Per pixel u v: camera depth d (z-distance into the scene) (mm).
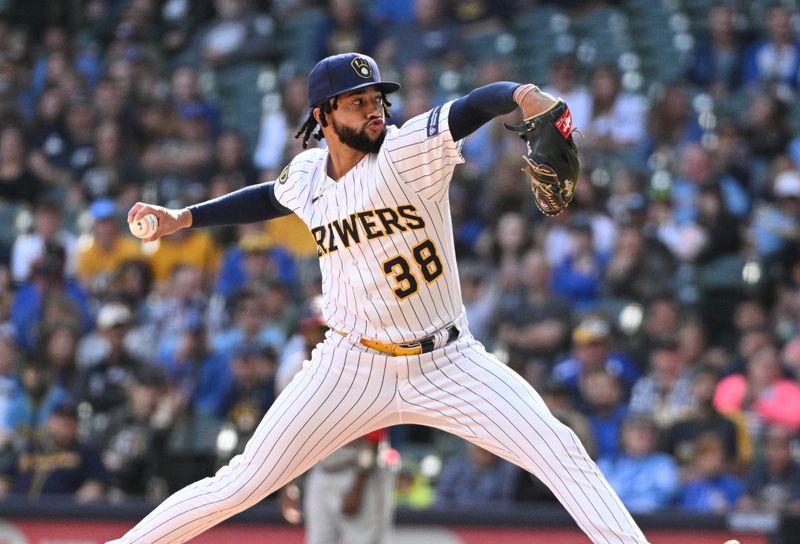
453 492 28578
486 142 42688
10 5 59312
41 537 27297
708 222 38531
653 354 33344
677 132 43312
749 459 30516
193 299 37531
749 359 32938
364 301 15531
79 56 55719
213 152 44906
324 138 15969
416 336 15477
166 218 16609
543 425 15219
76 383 35406
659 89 45562
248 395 32594
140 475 31891
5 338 34969
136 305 39219
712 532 25047
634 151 43344
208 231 40906
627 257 36781
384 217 15102
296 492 24125
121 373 35531
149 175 45594
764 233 38094
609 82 44406
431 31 49938
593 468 15172
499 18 52562
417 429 34812
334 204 15492
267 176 43844
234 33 54625
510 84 14133
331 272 15836
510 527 25750
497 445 15500
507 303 35594
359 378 15719
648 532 25312
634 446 29766
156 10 57969
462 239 38875
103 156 46344
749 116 42906
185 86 49688
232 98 52719
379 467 24000
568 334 34719
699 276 38062
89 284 40062
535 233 38375
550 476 15219
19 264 41625
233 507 16172
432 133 14555
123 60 52750
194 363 35375
